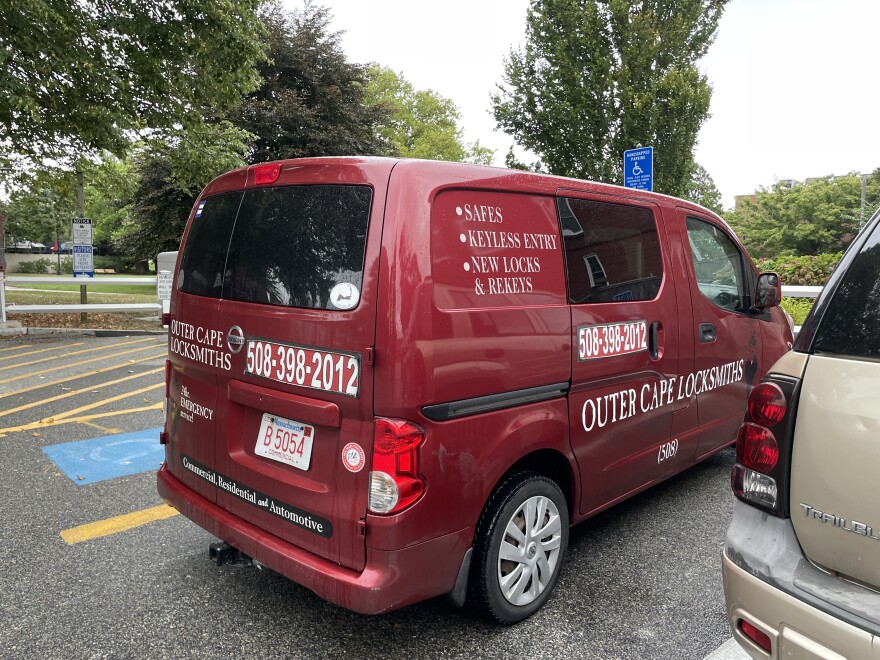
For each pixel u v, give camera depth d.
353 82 25.89
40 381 7.82
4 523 3.86
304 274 2.58
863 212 31.47
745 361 4.40
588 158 14.56
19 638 2.76
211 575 3.32
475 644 2.76
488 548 2.68
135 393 7.26
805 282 11.47
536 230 2.88
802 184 35.81
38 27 9.09
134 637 2.78
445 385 2.42
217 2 10.23
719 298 4.20
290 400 2.55
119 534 3.75
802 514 1.88
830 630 1.70
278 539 2.66
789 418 1.93
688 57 14.54
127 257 28.03
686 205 3.99
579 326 3.01
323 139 23.20
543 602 3.00
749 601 1.91
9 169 13.54
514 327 2.69
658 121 13.88
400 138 40.25
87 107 10.09
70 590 3.14
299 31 24.05
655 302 3.54
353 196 2.49
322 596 2.43
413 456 2.35
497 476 2.65
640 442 3.51
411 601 2.42
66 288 23.58
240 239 2.89
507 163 16.00
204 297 3.02
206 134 12.77
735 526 2.07
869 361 1.78
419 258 2.38
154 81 10.87
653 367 3.52
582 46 14.43
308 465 2.53
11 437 5.52
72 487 4.44
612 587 3.22
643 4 14.35
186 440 3.17
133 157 20.00
